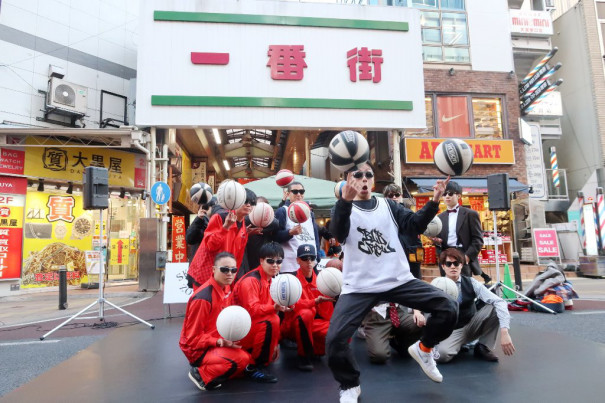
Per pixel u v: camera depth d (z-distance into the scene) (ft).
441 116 43.29
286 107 35.37
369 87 36.70
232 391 9.52
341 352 7.89
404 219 8.52
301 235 14.49
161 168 35.01
